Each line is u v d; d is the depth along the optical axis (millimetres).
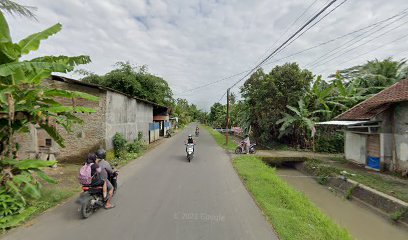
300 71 18359
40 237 4152
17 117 5789
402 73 18203
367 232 6250
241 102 25969
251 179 8555
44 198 5898
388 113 11055
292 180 11844
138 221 4895
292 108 17328
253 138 22375
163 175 8906
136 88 22062
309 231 4719
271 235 4465
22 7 6465
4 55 5348
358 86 19188
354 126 12359
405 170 9992
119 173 9102
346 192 9219
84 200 4969
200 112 108188
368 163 12016
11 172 5375
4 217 4594
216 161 12242
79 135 11141
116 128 12719
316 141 17359
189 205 5875
